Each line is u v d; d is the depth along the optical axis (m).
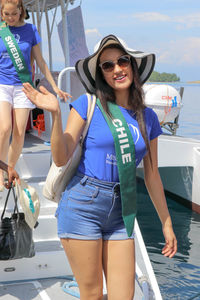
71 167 2.35
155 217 7.07
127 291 2.28
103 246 2.37
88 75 2.38
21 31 3.78
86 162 2.29
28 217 2.93
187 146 7.54
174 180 8.10
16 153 3.98
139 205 7.78
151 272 3.26
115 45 2.33
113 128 2.21
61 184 2.41
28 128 7.20
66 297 3.30
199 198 7.36
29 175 4.81
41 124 6.96
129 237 2.34
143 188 9.08
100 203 2.25
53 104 2.05
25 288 3.42
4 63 3.77
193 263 5.26
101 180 2.25
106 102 2.26
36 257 3.55
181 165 7.64
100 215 2.27
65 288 3.38
